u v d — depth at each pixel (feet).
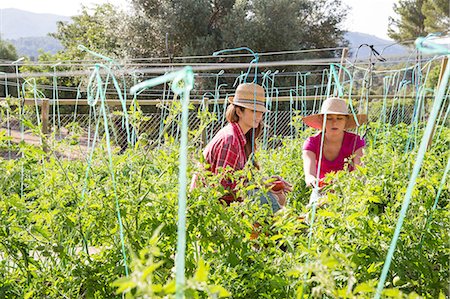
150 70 6.30
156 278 5.22
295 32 62.28
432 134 12.85
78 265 6.09
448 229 6.14
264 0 61.16
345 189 6.36
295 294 5.27
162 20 63.52
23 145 6.34
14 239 6.07
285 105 50.44
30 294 5.69
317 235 5.80
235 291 5.89
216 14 67.87
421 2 94.89
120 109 23.40
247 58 60.49
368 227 5.84
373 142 14.66
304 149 11.76
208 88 53.01
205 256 6.20
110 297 5.94
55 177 6.48
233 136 9.51
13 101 7.06
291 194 10.98
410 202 6.46
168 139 6.70
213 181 6.32
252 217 6.35
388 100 27.07
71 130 7.44
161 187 6.54
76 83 41.65
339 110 11.41
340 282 5.30
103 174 7.14
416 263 5.64
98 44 71.67
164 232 5.79
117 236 6.15
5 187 6.49
